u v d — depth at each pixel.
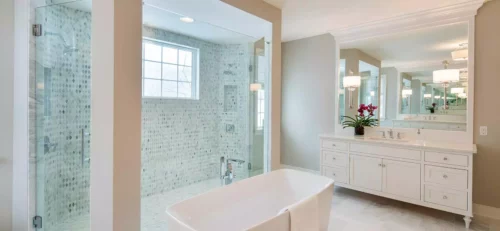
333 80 4.19
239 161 3.60
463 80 3.07
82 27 2.10
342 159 3.57
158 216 2.67
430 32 3.29
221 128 3.77
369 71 3.83
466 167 2.63
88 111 2.11
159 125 3.40
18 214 2.13
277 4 3.06
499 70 2.84
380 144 3.21
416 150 2.93
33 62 2.11
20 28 2.10
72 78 2.16
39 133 2.15
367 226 2.71
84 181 2.12
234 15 2.87
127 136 1.82
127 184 1.82
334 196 3.60
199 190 3.47
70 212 2.16
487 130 2.92
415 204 3.17
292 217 1.78
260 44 3.34
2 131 2.12
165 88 3.48
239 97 3.61
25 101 2.09
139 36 1.88
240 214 2.36
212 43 3.80
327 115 4.28
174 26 3.16
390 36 3.61
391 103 3.63
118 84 1.76
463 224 2.74
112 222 1.75
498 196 2.86
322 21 3.65
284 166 4.88
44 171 2.18
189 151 3.68
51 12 2.17
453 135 3.15
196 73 3.77
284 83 4.84
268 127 3.26
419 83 3.40
